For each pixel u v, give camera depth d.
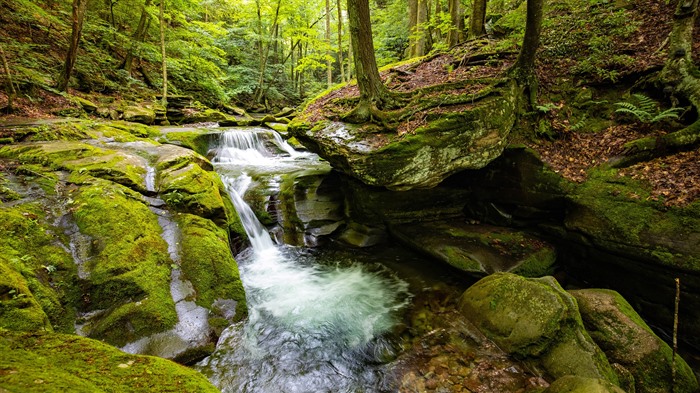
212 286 5.07
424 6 14.48
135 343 3.97
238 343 4.57
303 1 25.48
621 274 5.27
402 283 6.28
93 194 5.27
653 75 6.56
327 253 7.57
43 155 6.38
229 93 23.58
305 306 5.58
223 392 3.85
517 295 4.62
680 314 4.59
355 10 6.68
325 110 8.94
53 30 14.68
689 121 5.74
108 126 9.97
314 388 3.94
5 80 9.96
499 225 7.21
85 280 4.22
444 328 4.94
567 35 8.69
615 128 6.50
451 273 6.44
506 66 7.96
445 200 7.68
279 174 9.74
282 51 31.52
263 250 7.59
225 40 25.48
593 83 7.30
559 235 6.18
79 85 13.76
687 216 4.66
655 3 8.29
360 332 4.94
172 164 7.08
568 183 6.08
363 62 6.98
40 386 1.56
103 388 1.78
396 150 5.98
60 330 3.70
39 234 4.38
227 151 12.44
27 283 3.67
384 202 7.46
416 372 4.15
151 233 5.25
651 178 5.38
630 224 5.06
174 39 18.30
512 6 14.07
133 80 16.28
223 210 6.58
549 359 4.01
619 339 4.21
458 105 6.58
